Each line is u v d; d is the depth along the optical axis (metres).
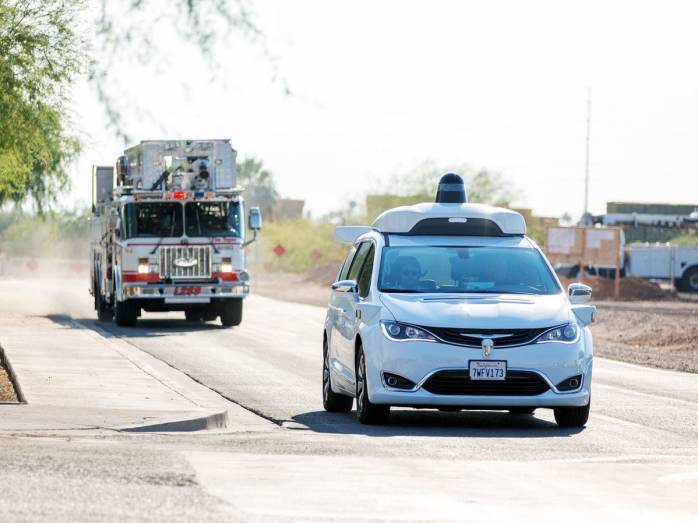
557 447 40.00
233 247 110.81
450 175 51.41
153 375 60.81
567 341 44.47
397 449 38.59
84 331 93.12
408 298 45.47
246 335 100.44
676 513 28.27
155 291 109.56
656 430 45.41
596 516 27.64
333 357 50.16
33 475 30.86
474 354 43.78
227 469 33.00
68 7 60.72
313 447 38.72
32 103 61.69
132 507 26.70
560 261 179.50
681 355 88.94
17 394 54.34
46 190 89.69
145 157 109.44
